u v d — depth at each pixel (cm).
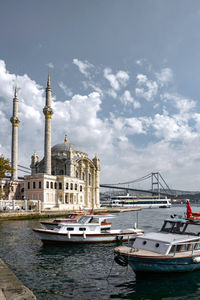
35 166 13412
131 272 2344
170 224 2675
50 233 3516
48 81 11325
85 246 3484
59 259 2794
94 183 14175
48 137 10950
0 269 1866
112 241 3756
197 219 2638
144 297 1814
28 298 1317
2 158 8031
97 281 2108
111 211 13638
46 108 10975
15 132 11906
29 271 2345
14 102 12012
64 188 10962
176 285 2039
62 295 1812
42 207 9781
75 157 13412
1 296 1340
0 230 4912
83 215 3959
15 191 11512
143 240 2438
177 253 2278
